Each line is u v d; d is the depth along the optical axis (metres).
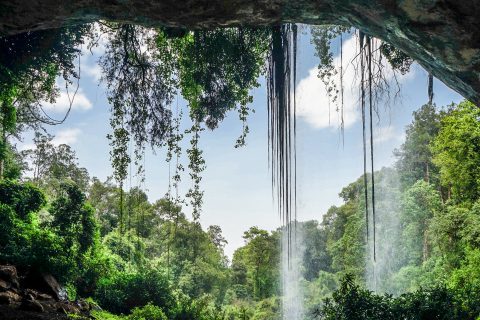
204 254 36.12
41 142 33.94
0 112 14.48
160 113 12.61
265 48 10.34
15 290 9.49
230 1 6.14
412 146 30.77
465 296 8.81
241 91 11.77
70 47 10.88
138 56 12.04
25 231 12.51
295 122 9.30
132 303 15.54
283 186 9.27
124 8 6.42
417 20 5.04
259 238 40.91
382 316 8.15
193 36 11.01
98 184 37.12
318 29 10.25
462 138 18.06
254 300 40.62
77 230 14.87
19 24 6.71
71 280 12.58
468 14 4.57
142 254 28.05
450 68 5.33
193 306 16.55
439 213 21.69
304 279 38.50
